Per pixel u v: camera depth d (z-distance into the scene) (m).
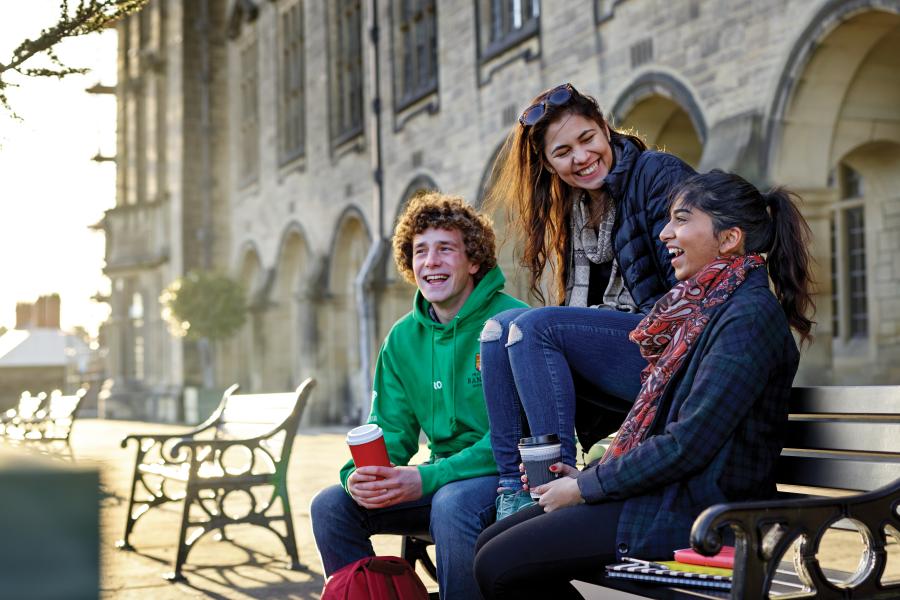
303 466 11.17
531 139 3.02
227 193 29.83
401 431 3.25
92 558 0.65
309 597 4.38
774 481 2.29
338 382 22.27
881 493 1.86
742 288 2.25
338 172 21.94
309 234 23.72
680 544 2.12
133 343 32.88
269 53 26.59
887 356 13.69
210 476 5.09
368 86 20.09
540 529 2.22
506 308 3.18
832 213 15.02
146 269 31.64
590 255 3.00
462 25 16.06
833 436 2.34
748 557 1.69
